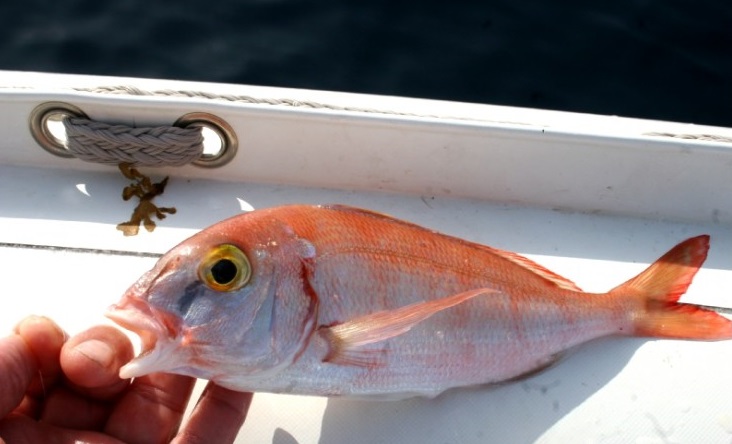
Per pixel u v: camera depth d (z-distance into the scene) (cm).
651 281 34
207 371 29
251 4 71
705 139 37
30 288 35
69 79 38
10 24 68
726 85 67
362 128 37
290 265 29
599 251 38
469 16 71
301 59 67
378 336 29
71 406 30
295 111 37
